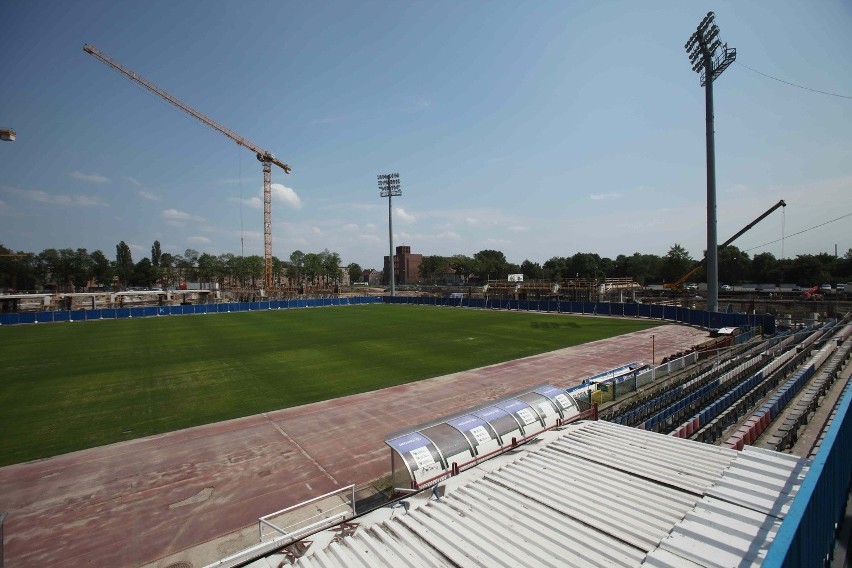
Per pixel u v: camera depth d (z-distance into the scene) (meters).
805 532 4.96
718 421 16.05
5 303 77.62
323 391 25.20
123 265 168.00
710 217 48.62
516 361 32.34
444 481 8.45
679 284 87.25
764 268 106.75
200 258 163.62
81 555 11.15
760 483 6.99
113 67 97.81
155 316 68.69
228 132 120.56
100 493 14.26
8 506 13.55
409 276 199.25
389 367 30.88
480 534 6.38
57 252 145.75
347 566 5.99
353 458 16.47
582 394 20.94
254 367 31.38
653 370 25.39
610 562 5.51
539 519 6.65
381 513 7.69
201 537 11.80
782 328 42.53
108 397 24.52
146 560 10.91
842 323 39.25
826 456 6.53
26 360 34.44
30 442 18.42
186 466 16.09
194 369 30.92
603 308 63.75
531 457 8.95
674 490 7.15
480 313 69.69
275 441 18.23
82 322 60.69
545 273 150.88
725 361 28.25
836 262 100.50
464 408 21.84
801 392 19.52
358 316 66.88
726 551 5.30
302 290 131.25
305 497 13.79
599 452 8.94
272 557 6.80
